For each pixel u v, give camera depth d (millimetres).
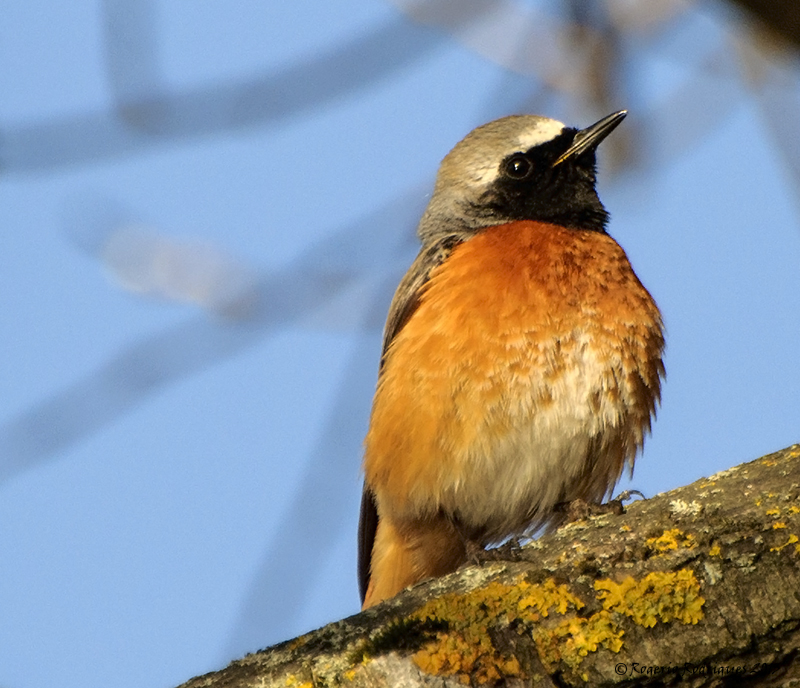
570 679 6742
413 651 6746
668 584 6805
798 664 6637
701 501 7277
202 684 6930
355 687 6703
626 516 7367
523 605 6883
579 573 6984
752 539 6848
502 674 6715
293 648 7047
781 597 6676
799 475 7211
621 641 6734
